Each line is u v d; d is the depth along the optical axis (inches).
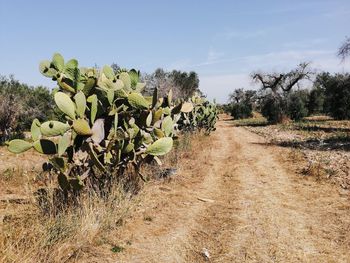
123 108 218.4
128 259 154.3
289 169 367.9
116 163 209.9
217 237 186.2
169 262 155.8
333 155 442.0
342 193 274.4
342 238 188.4
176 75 1841.8
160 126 256.5
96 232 169.8
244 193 275.3
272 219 215.0
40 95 883.4
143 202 228.4
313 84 1517.0
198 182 304.2
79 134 184.7
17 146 177.0
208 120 767.1
